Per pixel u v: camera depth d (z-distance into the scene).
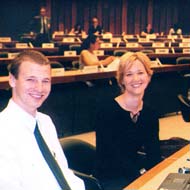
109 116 2.88
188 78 7.17
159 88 6.75
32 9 14.48
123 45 11.65
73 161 2.67
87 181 2.45
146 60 2.98
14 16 14.30
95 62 6.75
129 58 2.94
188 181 1.87
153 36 14.39
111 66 6.25
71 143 2.69
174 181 1.87
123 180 2.84
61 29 15.55
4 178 1.64
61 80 5.27
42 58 1.89
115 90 6.11
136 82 2.88
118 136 2.88
